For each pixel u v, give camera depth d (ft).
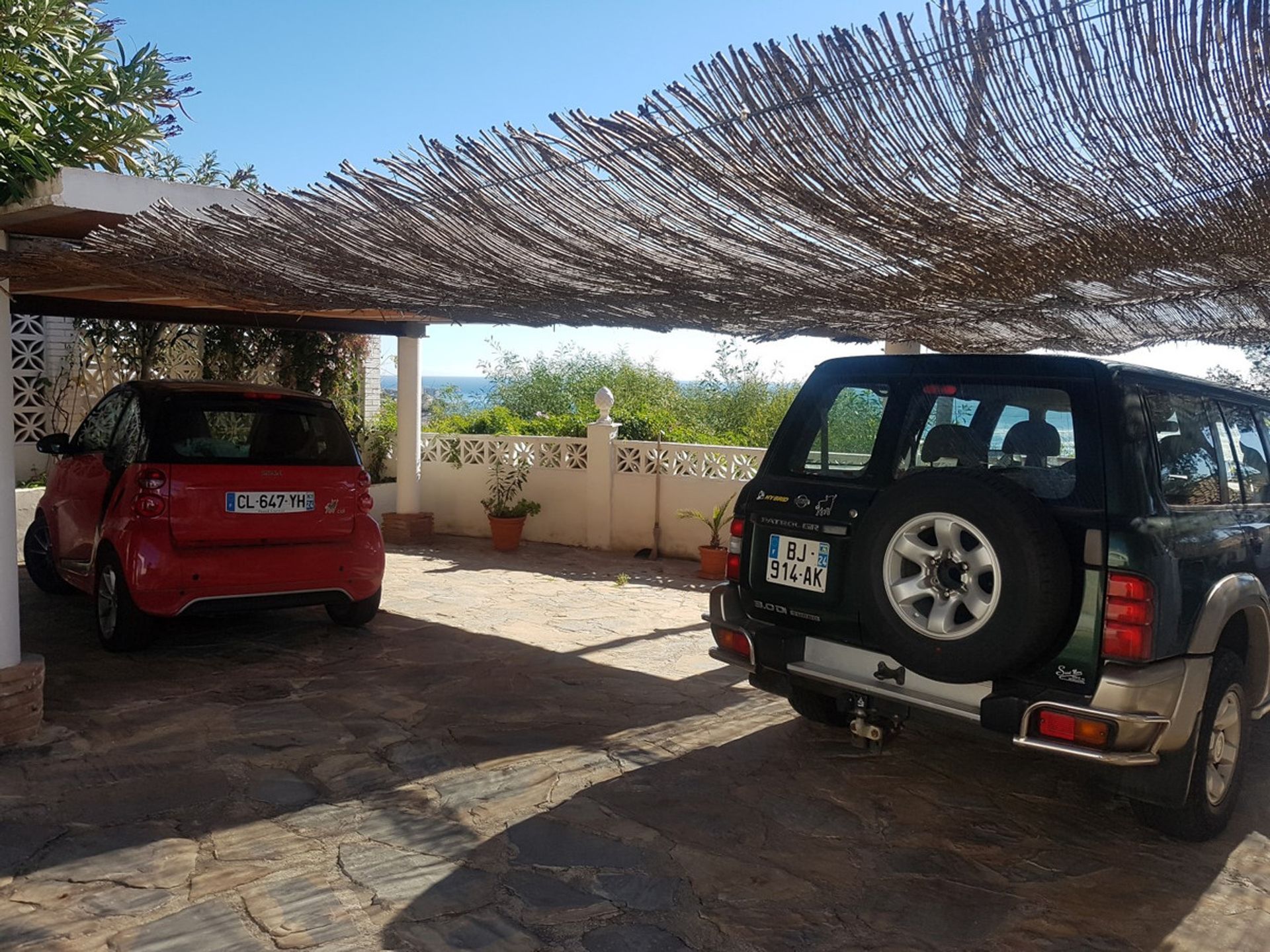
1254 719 14.14
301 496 21.20
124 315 27.73
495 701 18.39
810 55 8.96
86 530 22.09
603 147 10.69
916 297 16.07
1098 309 18.33
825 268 13.89
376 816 13.24
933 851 12.74
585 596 28.99
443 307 19.75
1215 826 13.21
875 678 13.37
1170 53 7.92
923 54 8.64
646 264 14.28
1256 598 13.08
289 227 14.21
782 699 19.16
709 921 10.79
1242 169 9.60
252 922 10.47
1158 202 10.68
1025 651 11.23
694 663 21.72
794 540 14.20
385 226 13.88
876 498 13.46
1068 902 11.46
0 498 15.34
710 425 57.93
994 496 11.36
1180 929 10.89
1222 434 14.84
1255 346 23.29
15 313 25.18
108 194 14.06
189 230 14.64
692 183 11.09
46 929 10.20
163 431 20.15
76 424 35.58
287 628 23.48
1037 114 8.91
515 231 13.41
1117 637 11.28
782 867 12.16
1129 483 11.68
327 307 21.06
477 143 11.35
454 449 40.06
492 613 26.20
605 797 14.12
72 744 15.47
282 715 17.17
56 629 22.65
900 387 13.98
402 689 18.98
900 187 10.56
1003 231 11.84
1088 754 11.17
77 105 18.21
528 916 10.75
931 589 11.90
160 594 19.52
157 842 12.26
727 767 15.48
